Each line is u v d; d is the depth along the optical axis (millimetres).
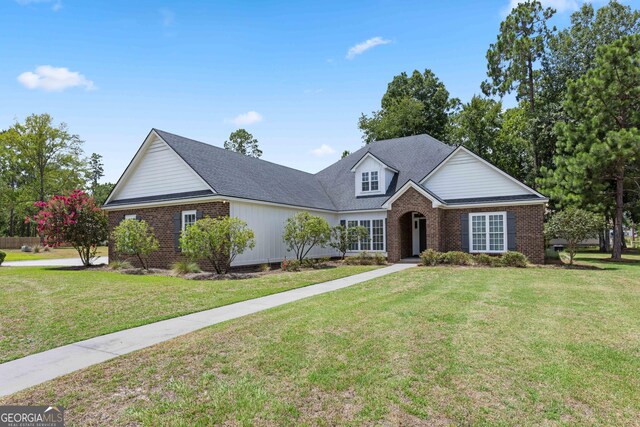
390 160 26281
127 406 4195
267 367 5211
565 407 4156
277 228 19844
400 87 46000
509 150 36969
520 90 35594
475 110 35469
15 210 56906
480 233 20047
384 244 22625
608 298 9680
